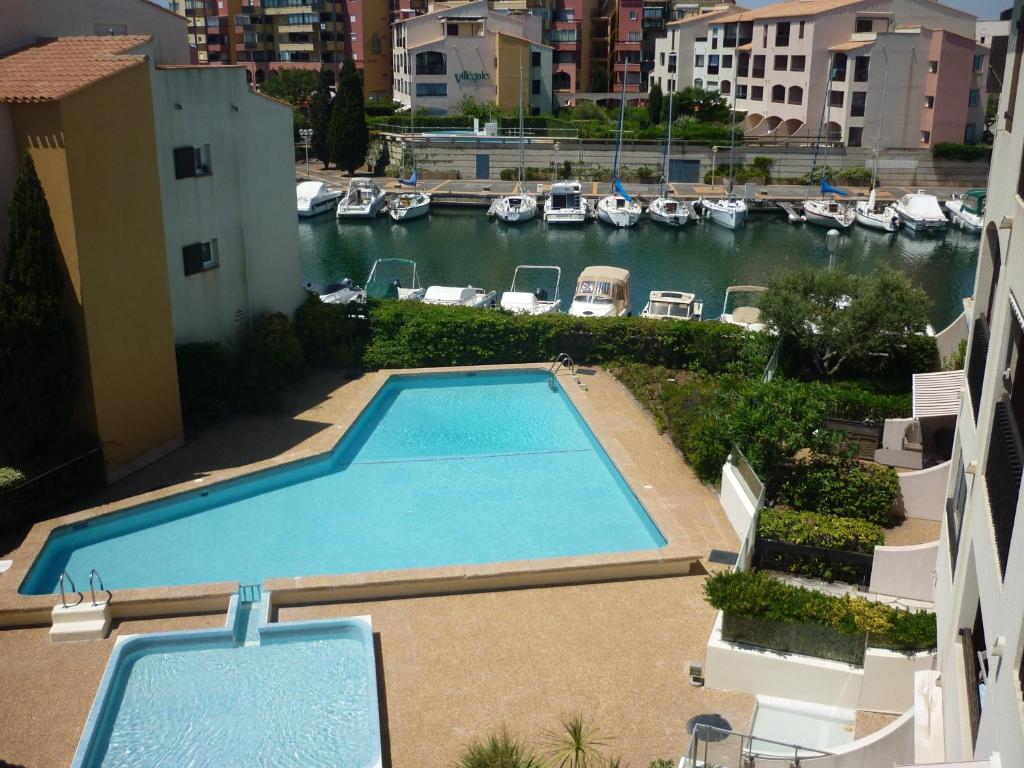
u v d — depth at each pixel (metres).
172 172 28.02
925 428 27.28
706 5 136.25
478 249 67.25
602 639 19.22
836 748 14.52
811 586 20.28
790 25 96.62
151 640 18.58
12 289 22.53
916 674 14.44
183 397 28.33
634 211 74.44
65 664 18.36
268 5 129.38
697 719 16.86
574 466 27.59
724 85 111.06
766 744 16.06
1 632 19.38
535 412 31.47
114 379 25.09
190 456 27.11
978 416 14.01
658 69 119.44
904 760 14.21
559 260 63.75
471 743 16.30
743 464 23.42
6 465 23.69
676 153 87.31
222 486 25.36
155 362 26.56
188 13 136.62
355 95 87.06
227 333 31.34
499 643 19.08
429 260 63.75
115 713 16.84
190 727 16.53
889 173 85.44
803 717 16.91
